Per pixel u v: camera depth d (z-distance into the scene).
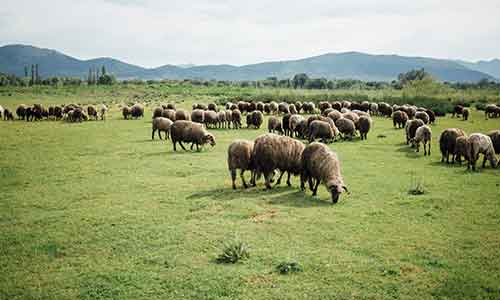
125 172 22.61
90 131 41.56
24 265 11.05
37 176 21.81
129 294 9.34
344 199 16.66
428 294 9.09
